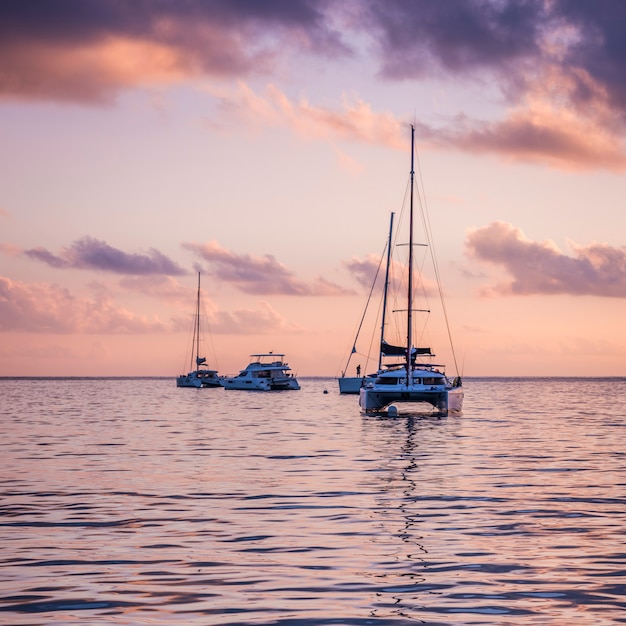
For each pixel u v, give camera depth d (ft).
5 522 65.51
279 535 60.59
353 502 75.51
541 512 70.54
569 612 41.32
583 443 137.49
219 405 298.76
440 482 89.04
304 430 167.53
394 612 41.34
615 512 70.74
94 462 107.24
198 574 49.01
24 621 39.73
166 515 68.64
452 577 48.34
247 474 95.40
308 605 42.57
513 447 129.80
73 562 52.11
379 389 198.08
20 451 121.29
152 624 39.29
